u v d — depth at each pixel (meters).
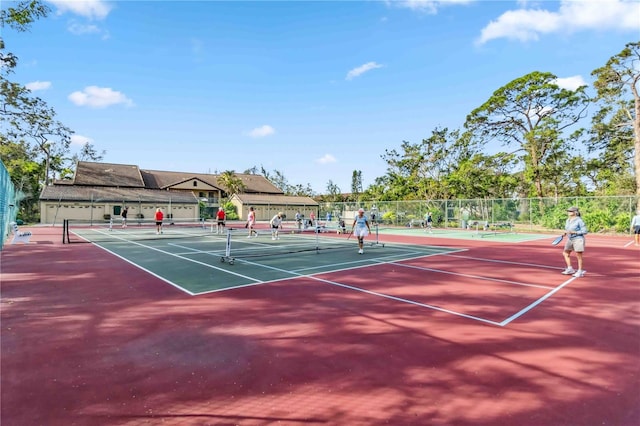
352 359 4.26
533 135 34.56
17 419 2.99
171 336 4.98
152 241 19.47
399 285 8.33
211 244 17.81
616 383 3.67
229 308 6.36
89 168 55.53
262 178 76.88
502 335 5.07
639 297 7.29
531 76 35.53
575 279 9.14
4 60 26.64
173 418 3.05
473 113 39.69
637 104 30.95
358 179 89.56
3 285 8.16
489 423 2.98
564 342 4.80
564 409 3.18
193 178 58.50
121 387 3.56
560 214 29.66
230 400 3.35
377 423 3.00
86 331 5.16
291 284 8.38
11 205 21.41
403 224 39.84
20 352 4.39
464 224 33.97
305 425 2.98
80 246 16.62
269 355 4.37
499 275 9.63
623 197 26.88
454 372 3.92
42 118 40.12
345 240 20.69
